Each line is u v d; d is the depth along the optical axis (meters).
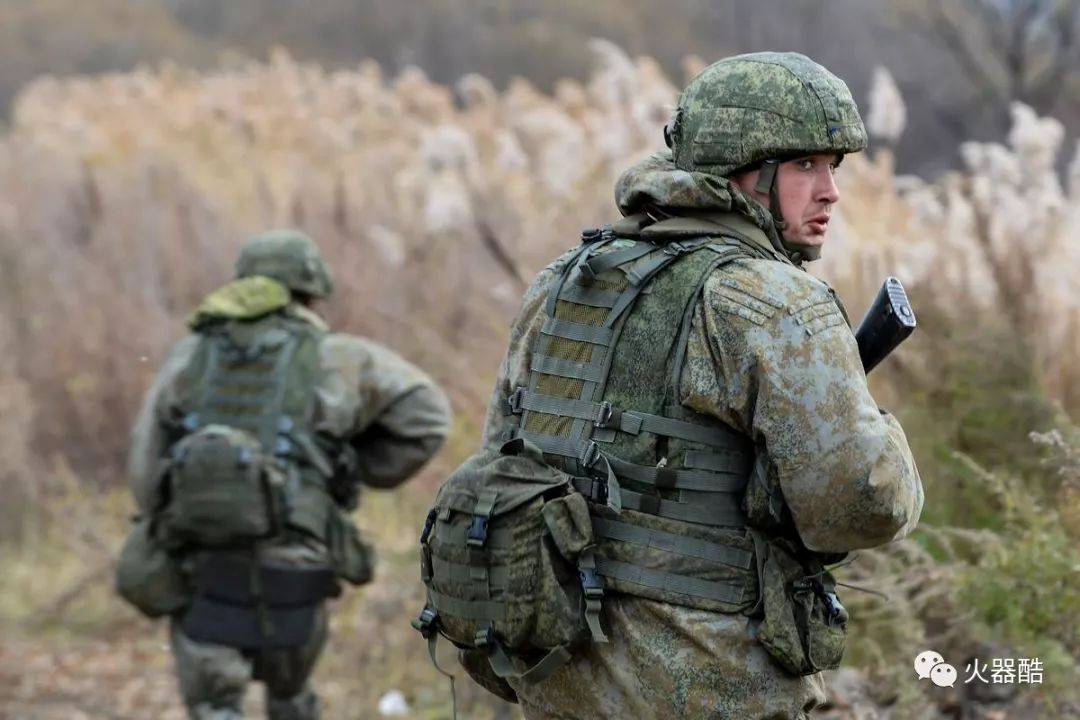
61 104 42.34
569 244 20.50
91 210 28.31
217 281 27.31
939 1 54.56
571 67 69.38
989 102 52.47
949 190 20.05
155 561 13.09
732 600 7.54
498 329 19.38
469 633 7.76
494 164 28.08
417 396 13.52
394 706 16.41
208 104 37.88
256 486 12.68
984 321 15.45
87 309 25.70
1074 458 12.09
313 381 13.20
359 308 23.55
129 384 25.08
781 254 7.98
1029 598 12.41
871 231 19.94
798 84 7.86
